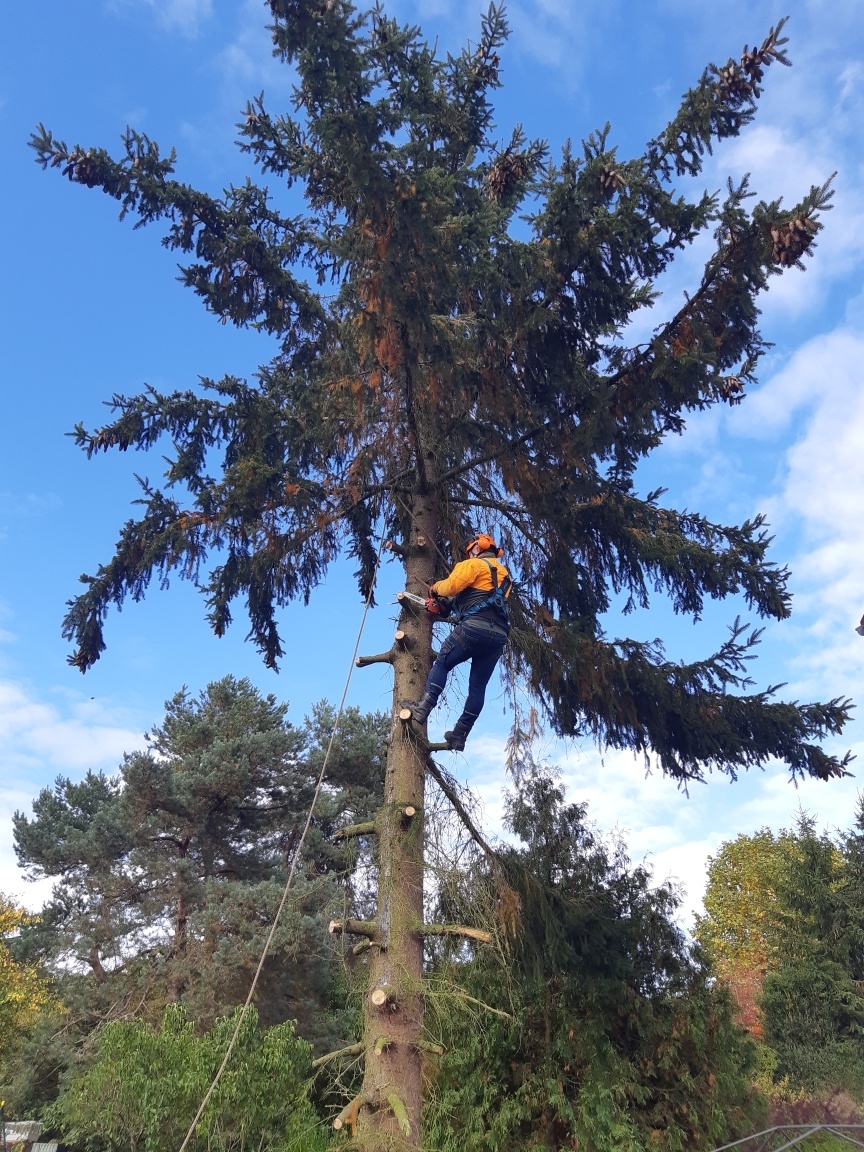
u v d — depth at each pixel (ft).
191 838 84.07
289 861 84.48
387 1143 18.08
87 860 82.07
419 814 21.84
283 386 28.32
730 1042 35.70
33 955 89.97
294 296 27.45
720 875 140.05
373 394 25.44
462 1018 28.19
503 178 25.79
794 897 93.45
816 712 27.37
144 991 72.18
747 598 29.17
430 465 27.25
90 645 28.02
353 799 85.20
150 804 82.02
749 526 29.89
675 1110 34.45
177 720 92.94
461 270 22.33
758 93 21.97
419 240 20.47
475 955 25.57
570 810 38.60
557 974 34.09
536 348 24.25
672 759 29.17
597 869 37.68
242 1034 43.34
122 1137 44.24
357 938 26.40
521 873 25.18
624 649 26.86
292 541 28.35
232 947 66.95
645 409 23.79
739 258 21.54
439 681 22.03
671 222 22.24
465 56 29.25
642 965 37.24
